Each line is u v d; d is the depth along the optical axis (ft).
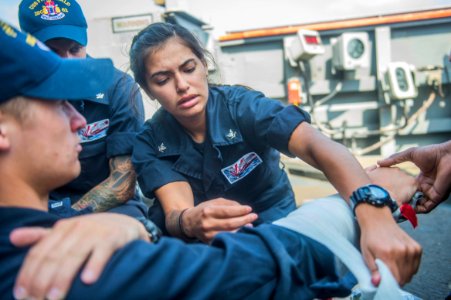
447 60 11.64
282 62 12.59
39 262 1.79
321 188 9.43
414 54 11.85
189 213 3.91
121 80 5.80
